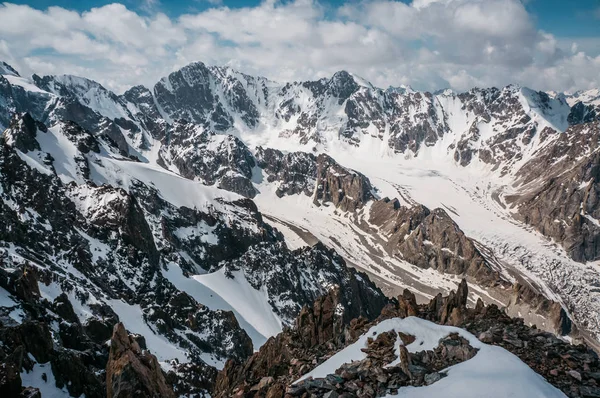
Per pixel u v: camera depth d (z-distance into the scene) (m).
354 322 44.97
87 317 92.44
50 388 45.09
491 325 37.06
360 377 28.41
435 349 30.47
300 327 51.47
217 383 50.97
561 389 26.69
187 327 126.69
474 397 23.14
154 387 34.25
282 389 29.30
